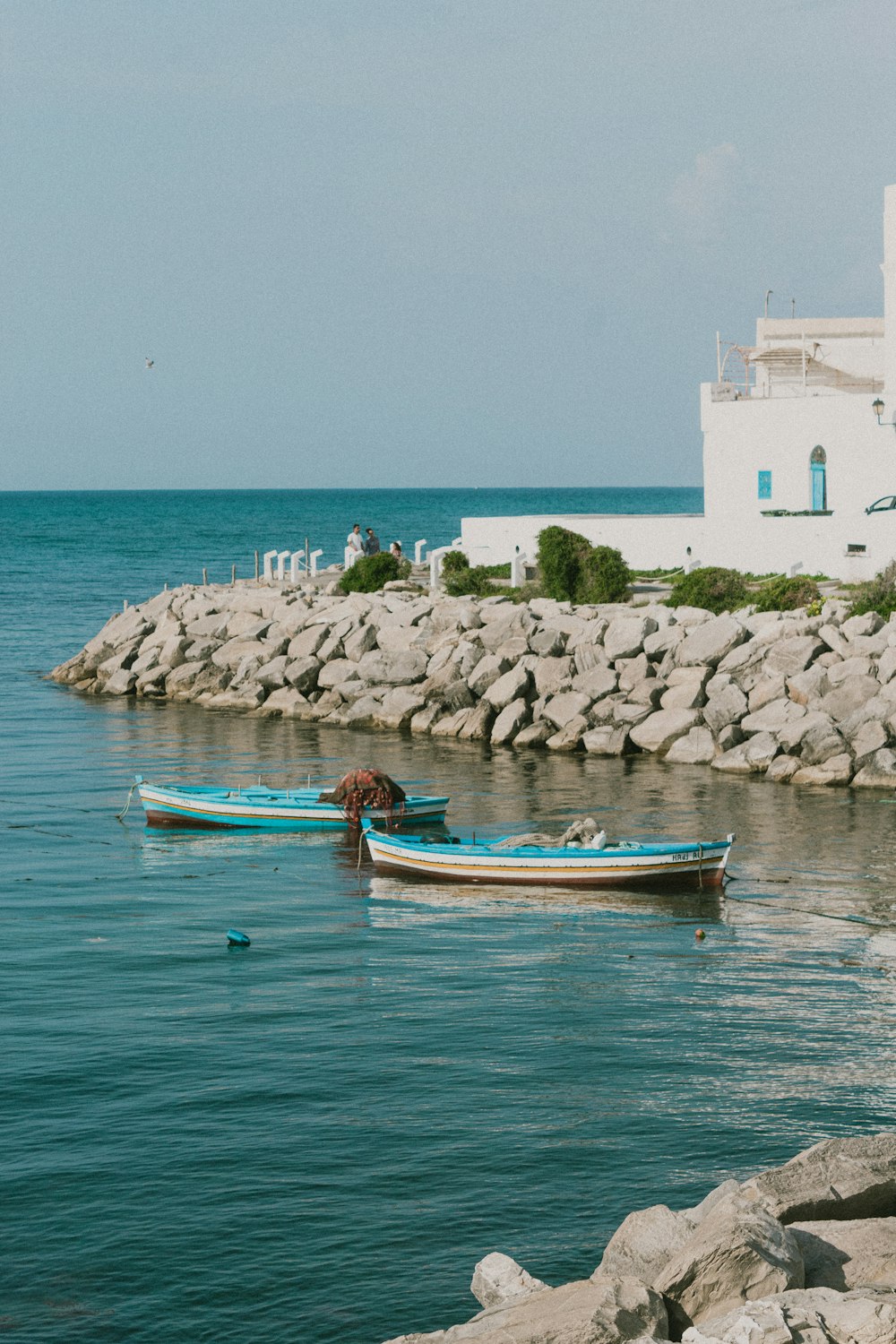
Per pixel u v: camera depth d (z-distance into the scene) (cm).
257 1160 1506
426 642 4847
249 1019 1950
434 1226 1370
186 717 4934
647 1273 1125
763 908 2553
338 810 3244
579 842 2912
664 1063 1778
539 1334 991
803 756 3741
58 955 2264
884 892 2636
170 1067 1767
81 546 15400
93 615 8531
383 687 4788
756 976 2144
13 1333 1205
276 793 3409
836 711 3806
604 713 4206
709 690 4072
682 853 2650
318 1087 1703
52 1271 1300
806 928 2416
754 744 3806
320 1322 1219
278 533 17150
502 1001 2030
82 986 2097
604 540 5806
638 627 4375
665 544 5669
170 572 11744
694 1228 1159
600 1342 988
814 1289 1036
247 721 4825
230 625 5525
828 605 4275
